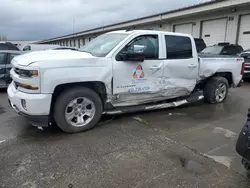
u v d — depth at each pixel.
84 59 3.63
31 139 3.52
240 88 8.50
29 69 3.28
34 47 14.33
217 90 5.86
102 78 3.80
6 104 5.62
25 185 2.39
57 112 3.58
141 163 2.87
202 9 15.26
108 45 4.20
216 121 4.51
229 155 3.11
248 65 9.45
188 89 5.14
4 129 3.90
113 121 4.39
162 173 2.65
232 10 14.19
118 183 2.45
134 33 4.20
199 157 3.04
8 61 7.17
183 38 4.87
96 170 2.69
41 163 2.82
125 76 4.07
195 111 5.20
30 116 3.41
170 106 4.98
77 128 3.78
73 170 2.68
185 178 2.56
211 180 2.54
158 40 4.45
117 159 2.96
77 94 3.67
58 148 3.23
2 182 2.44
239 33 14.30
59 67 3.42
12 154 3.03
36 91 3.33
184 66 4.86
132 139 3.58
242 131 2.43
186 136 3.73
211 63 5.46
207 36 16.69
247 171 2.71
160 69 4.48
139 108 4.54
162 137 3.68
